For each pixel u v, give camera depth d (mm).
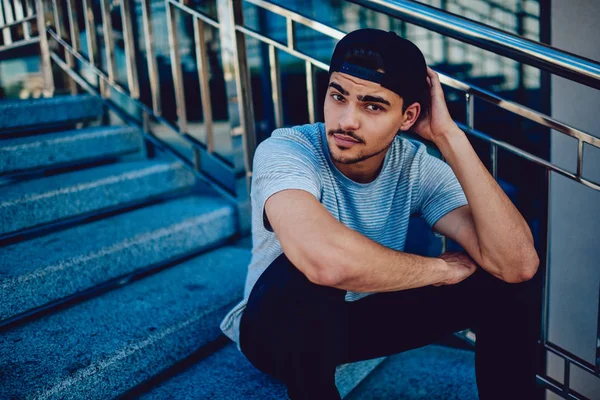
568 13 1833
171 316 1673
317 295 1170
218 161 2346
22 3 2840
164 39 3002
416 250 2316
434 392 1773
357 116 1207
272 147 1308
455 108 2535
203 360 1704
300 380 1201
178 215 2215
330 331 1183
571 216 1923
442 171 1476
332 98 1245
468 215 1408
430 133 1384
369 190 1400
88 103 2650
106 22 2504
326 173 1359
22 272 1644
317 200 1188
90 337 1546
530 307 1343
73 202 2066
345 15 2766
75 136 2338
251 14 3049
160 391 1528
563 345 2029
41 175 2264
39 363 1410
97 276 1830
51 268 1696
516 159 2428
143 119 2561
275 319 1188
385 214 1439
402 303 1415
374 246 1174
